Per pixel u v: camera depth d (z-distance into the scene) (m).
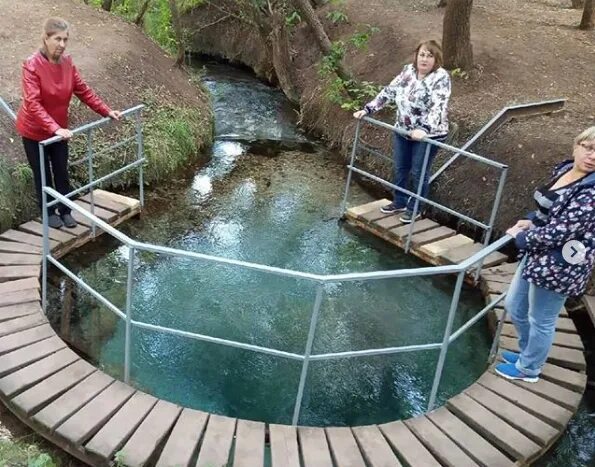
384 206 6.90
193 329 5.16
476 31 10.31
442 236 6.46
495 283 5.68
